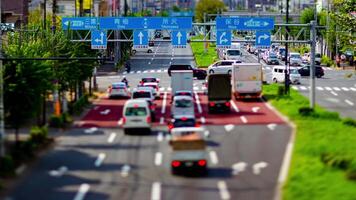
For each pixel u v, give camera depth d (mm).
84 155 108188
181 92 162875
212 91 156875
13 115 114938
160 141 121125
